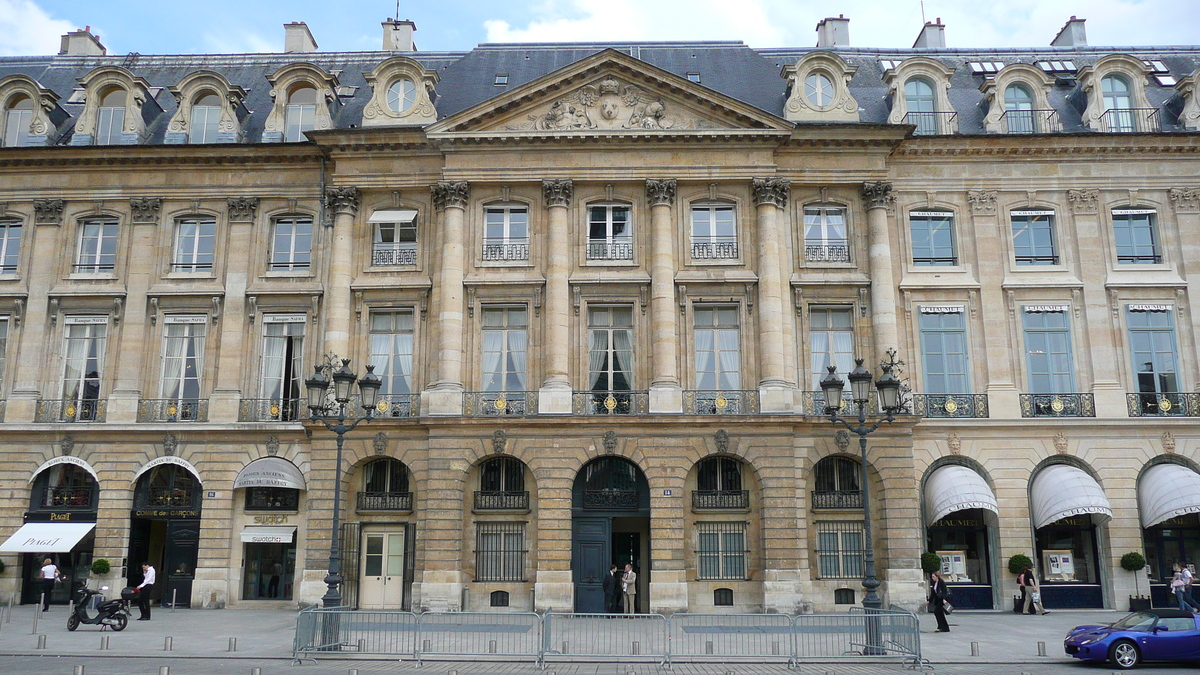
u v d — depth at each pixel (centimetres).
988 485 3356
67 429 3478
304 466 3438
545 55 4119
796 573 3144
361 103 3906
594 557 3247
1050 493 3234
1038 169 3597
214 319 3578
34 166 3694
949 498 3194
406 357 3491
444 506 3209
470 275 3453
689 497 3297
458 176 3484
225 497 3431
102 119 3822
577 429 3250
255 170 3681
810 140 3484
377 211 3572
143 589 2967
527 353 3397
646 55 4112
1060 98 3859
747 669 2011
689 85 3453
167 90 4119
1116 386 3425
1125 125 3675
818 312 3500
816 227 3556
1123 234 3584
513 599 3228
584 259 3450
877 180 3503
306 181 3662
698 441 3238
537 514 3253
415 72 3638
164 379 3575
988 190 3584
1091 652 2050
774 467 3212
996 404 3409
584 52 4141
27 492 3484
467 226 3491
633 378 3378
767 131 3434
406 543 3319
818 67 3619
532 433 3256
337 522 2323
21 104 3869
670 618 2086
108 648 2272
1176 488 3186
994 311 3491
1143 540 3372
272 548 3444
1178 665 2089
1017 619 3022
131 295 3603
